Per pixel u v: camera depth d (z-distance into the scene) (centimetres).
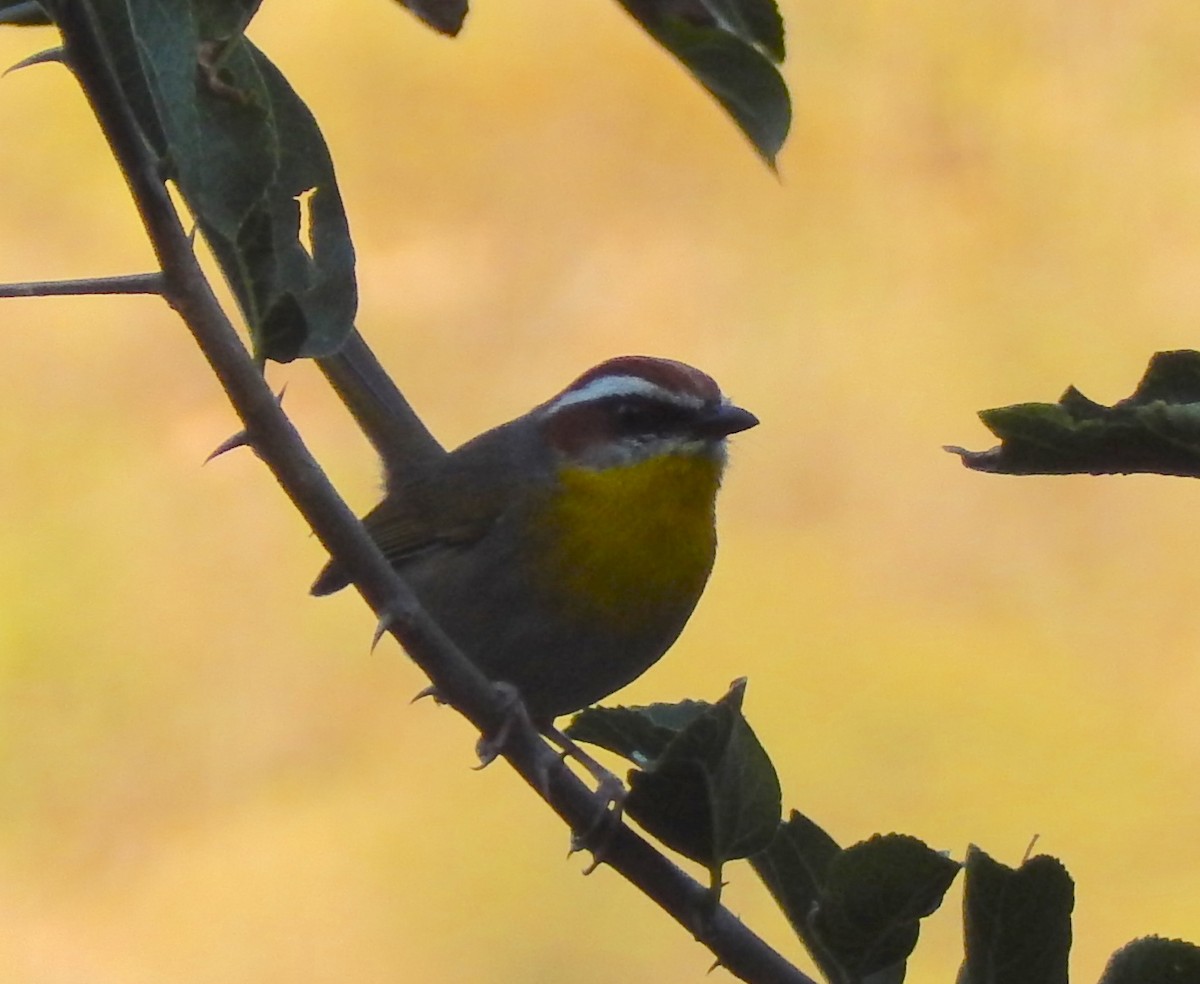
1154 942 329
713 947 355
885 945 342
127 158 305
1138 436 312
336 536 343
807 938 359
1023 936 330
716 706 337
